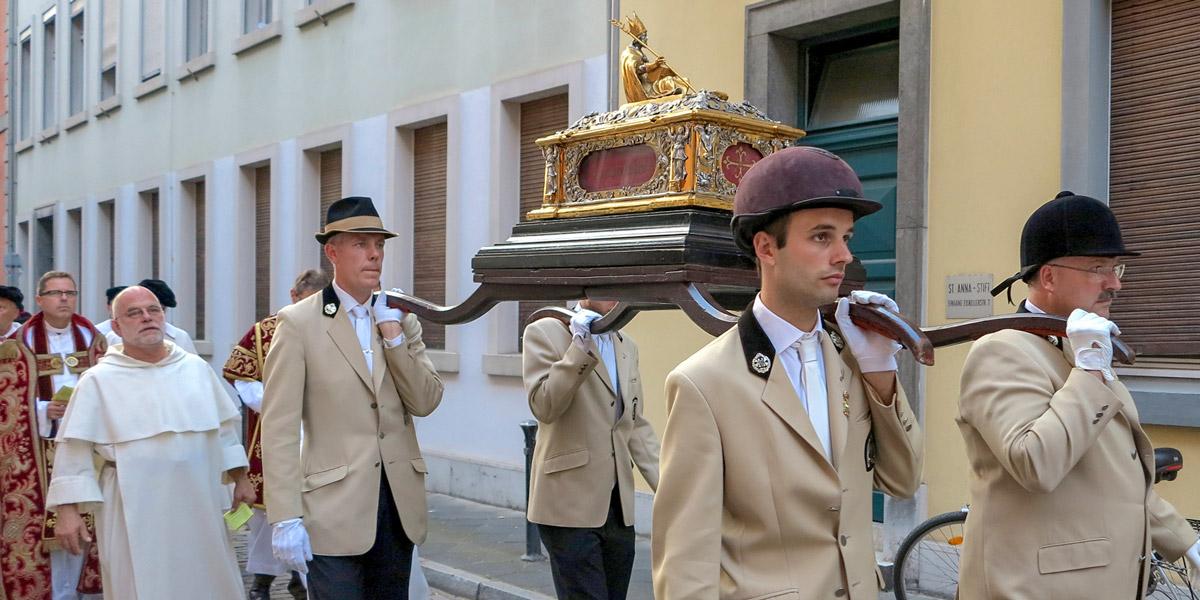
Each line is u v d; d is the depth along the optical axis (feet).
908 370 21.53
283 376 14.15
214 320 50.34
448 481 34.63
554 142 10.95
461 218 34.63
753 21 25.18
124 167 60.49
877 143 23.98
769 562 7.59
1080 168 19.20
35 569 20.76
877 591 7.80
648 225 9.73
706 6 26.40
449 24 35.29
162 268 55.57
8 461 20.89
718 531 7.51
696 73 26.68
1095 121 19.22
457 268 34.73
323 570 13.80
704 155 9.66
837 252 7.43
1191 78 18.34
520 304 33.32
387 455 14.42
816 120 25.54
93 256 64.49
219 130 50.11
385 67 38.50
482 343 33.73
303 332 14.40
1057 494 8.89
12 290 26.48
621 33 28.55
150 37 57.47
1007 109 20.43
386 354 14.60
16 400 21.20
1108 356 8.58
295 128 43.98
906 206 21.94
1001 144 20.51
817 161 7.38
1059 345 9.25
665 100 10.25
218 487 16.98
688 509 7.55
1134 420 9.25
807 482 7.54
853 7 22.88
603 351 16.06
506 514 31.12
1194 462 17.94
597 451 15.46
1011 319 8.77
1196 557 9.88
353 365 14.43
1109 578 8.80
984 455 9.27
